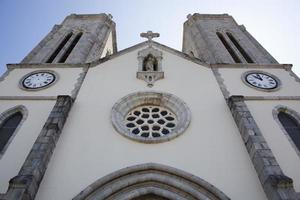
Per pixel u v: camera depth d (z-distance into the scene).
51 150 12.23
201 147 12.94
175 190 11.19
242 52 23.84
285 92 17.05
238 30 26.92
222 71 18.89
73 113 14.80
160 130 14.59
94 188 10.80
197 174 11.70
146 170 11.75
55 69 19.22
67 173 11.62
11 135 14.19
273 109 15.51
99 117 14.62
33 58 21.44
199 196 10.70
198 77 18.00
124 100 15.79
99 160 12.22
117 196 10.94
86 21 28.88
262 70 19.38
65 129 13.77
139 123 15.27
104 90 16.66
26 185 9.86
